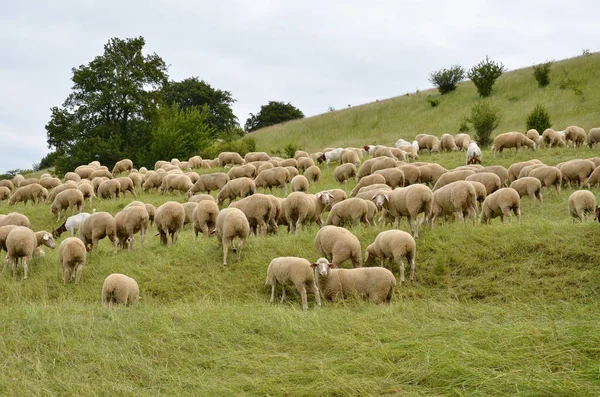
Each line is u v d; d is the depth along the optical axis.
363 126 58.00
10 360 8.53
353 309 11.30
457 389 6.76
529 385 6.59
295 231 17.55
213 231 16.42
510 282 12.15
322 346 8.80
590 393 6.27
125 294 12.64
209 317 10.52
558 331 7.95
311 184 28.73
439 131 49.66
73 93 55.41
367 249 13.70
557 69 55.41
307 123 64.19
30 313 10.77
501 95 54.00
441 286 12.65
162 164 38.50
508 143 30.20
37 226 24.48
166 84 60.12
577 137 30.83
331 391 7.14
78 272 15.15
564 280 11.74
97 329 9.93
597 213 13.77
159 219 17.09
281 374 7.77
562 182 22.95
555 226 14.10
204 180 27.45
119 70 55.16
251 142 52.81
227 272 14.35
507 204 16.11
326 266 11.88
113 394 7.43
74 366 8.44
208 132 56.94
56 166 55.28
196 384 7.73
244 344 9.27
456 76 60.38
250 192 22.56
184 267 15.05
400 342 8.35
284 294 12.55
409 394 6.85
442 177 20.34
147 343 9.27
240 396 7.25
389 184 22.14
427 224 16.12
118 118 56.88
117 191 28.02
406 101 61.53
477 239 14.06
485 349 7.85
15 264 15.82
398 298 12.14
